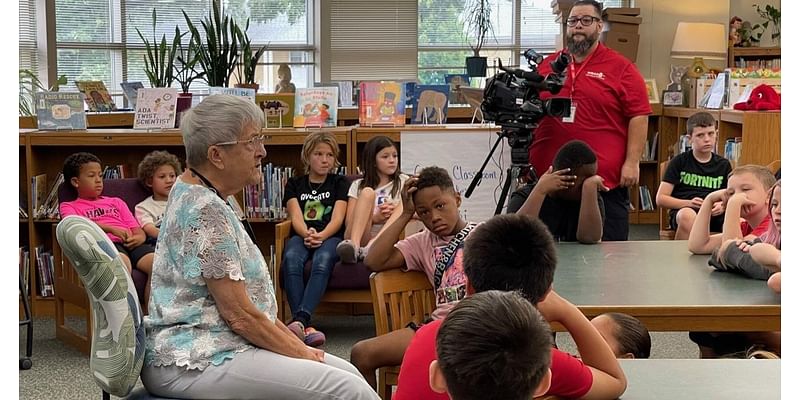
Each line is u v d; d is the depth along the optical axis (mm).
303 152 5066
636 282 3025
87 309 4637
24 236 5688
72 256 2445
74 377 4297
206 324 2549
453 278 3025
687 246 3732
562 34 8164
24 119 6410
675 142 8469
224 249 2518
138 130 5559
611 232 4703
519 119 4180
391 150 4996
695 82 8133
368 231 4914
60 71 8734
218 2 9367
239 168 2652
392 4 9516
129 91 7266
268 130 5492
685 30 8555
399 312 3139
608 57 4766
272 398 2533
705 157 5594
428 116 5836
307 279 4750
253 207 5598
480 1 9727
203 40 9344
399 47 9578
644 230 8273
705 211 3551
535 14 9914
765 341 3047
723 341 3213
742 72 6582
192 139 2633
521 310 1377
